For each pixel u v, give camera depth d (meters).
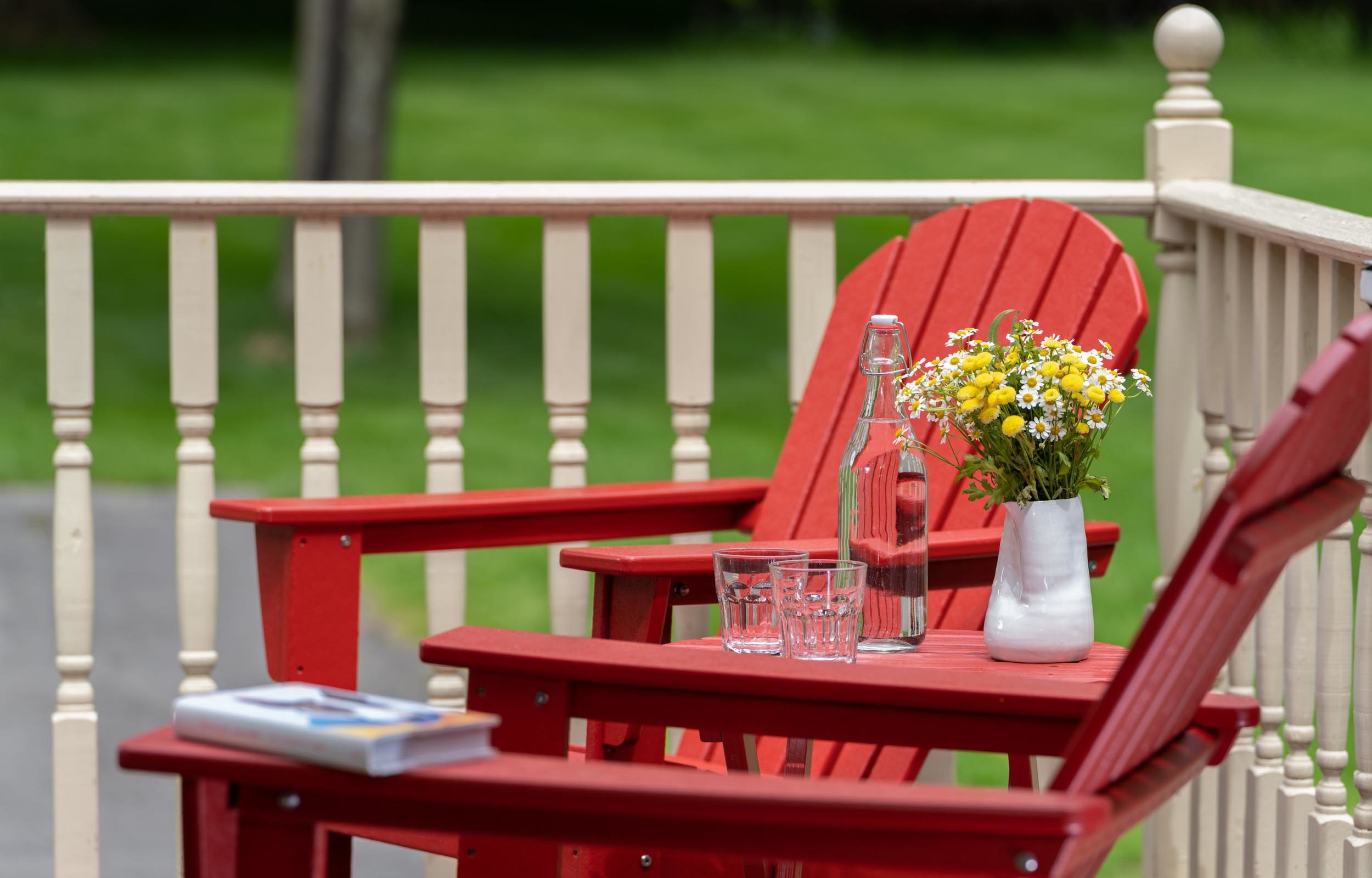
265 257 21.25
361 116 16.80
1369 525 3.23
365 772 1.91
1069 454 2.94
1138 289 3.62
